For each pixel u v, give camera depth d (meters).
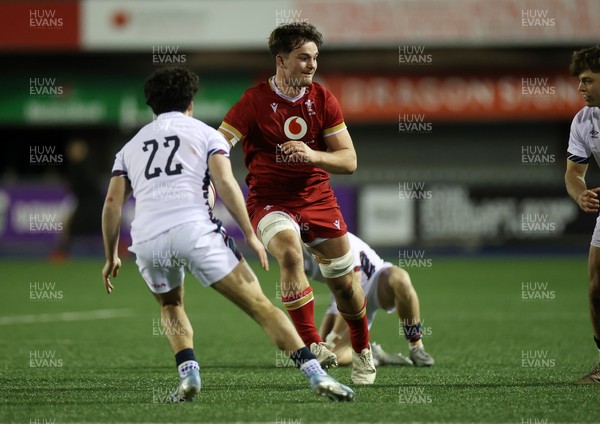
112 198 18.08
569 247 72.12
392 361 24.70
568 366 24.23
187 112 18.55
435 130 81.12
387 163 81.44
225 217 72.06
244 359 26.22
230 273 17.33
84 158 72.06
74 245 72.69
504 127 81.25
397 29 73.56
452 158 81.44
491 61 77.62
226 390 20.09
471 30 73.19
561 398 18.75
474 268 62.97
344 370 23.64
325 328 25.06
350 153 20.12
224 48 75.38
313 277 24.44
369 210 71.38
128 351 28.00
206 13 75.31
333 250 20.52
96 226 72.62
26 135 84.38
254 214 20.91
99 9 75.38
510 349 28.09
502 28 73.06
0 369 24.00
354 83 78.00
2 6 75.38
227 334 32.50
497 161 81.50
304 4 74.25
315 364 17.59
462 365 24.61
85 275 58.97
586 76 19.45
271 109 20.69
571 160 21.02
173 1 75.25
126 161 18.12
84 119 79.19
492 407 17.66
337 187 71.25
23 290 49.78
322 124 20.78
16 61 79.00
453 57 77.69
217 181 17.45
